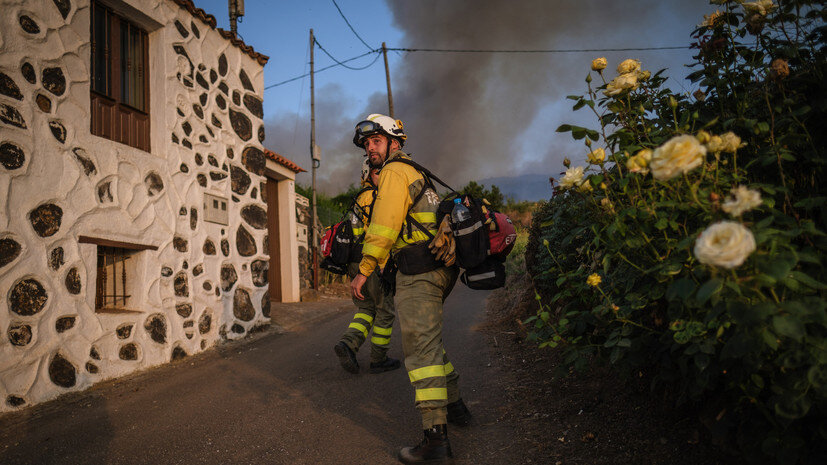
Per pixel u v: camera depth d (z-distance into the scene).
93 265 4.59
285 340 6.43
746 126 1.92
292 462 2.79
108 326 4.68
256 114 7.59
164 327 5.39
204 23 6.55
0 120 3.88
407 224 2.77
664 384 2.64
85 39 4.74
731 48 2.42
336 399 3.86
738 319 1.47
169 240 5.59
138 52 5.68
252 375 4.70
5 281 3.79
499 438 2.90
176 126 5.89
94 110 4.99
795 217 1.82
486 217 2.78
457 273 2.89
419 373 2.64
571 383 3.50
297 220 11.49
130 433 3.28
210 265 6.24
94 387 4.39
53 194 4.26
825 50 2.10
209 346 6.06
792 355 1.54
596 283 2.13
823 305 1.45
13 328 3.82
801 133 2.02
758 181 2.11
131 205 5.10
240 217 6.97
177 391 4.23
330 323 7.59
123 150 5.06
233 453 2.94
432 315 2.71
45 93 4.28
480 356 4.79
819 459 1.64
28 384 3.88
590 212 2.29
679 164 1.45
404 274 2.75
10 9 4.04
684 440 2.34
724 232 1.25
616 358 2.04
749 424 1.83
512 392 3.64
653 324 2.27
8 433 3.31
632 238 1.95
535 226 5.46
